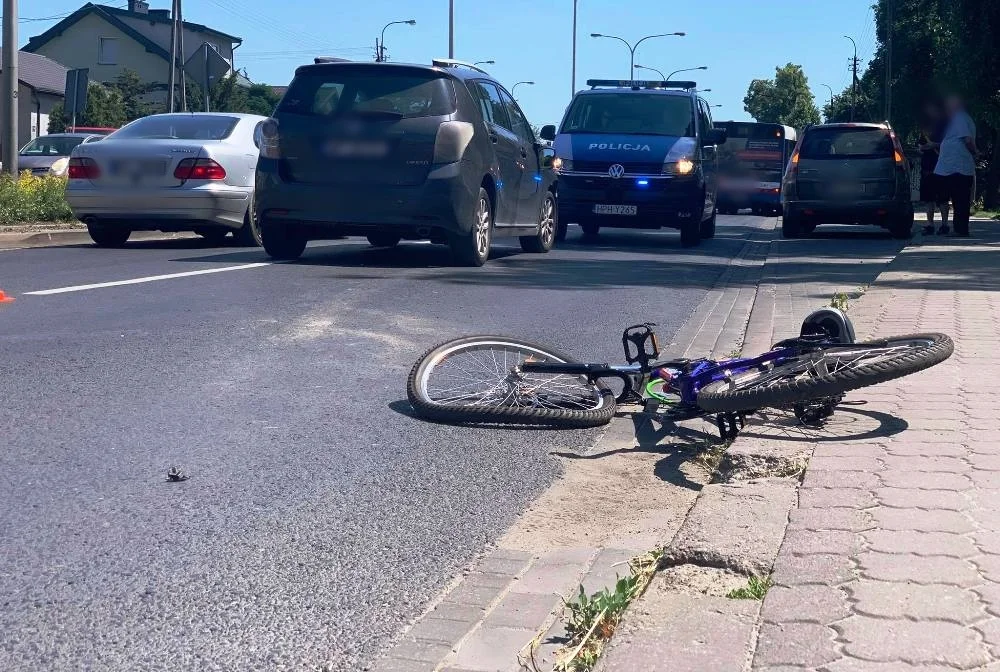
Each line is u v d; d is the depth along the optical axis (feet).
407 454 17.53
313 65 40.42
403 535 14.01
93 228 48.37
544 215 50.03
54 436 17.62
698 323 30.40
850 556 11.74
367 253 46.65
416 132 39.24
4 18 61.72
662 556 12.28
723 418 17.54
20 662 10.43
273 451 17.34
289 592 12.14
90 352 23.65
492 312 30.60
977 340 24.58
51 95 199.00
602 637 10.50
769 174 123.95
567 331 28.14
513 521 14.66
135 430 18.12
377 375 22.59
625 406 20.68
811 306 31.94
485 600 11.97
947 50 91.66
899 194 64.23
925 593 10.76
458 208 39.78
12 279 34.58
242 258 42.47
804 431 17.39
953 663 9.37
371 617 11.53
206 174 46.16
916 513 13.10
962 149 60.54
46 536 13.53
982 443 16.28
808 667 9.36
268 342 25.34
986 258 45.32
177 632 11.12
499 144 43.32
